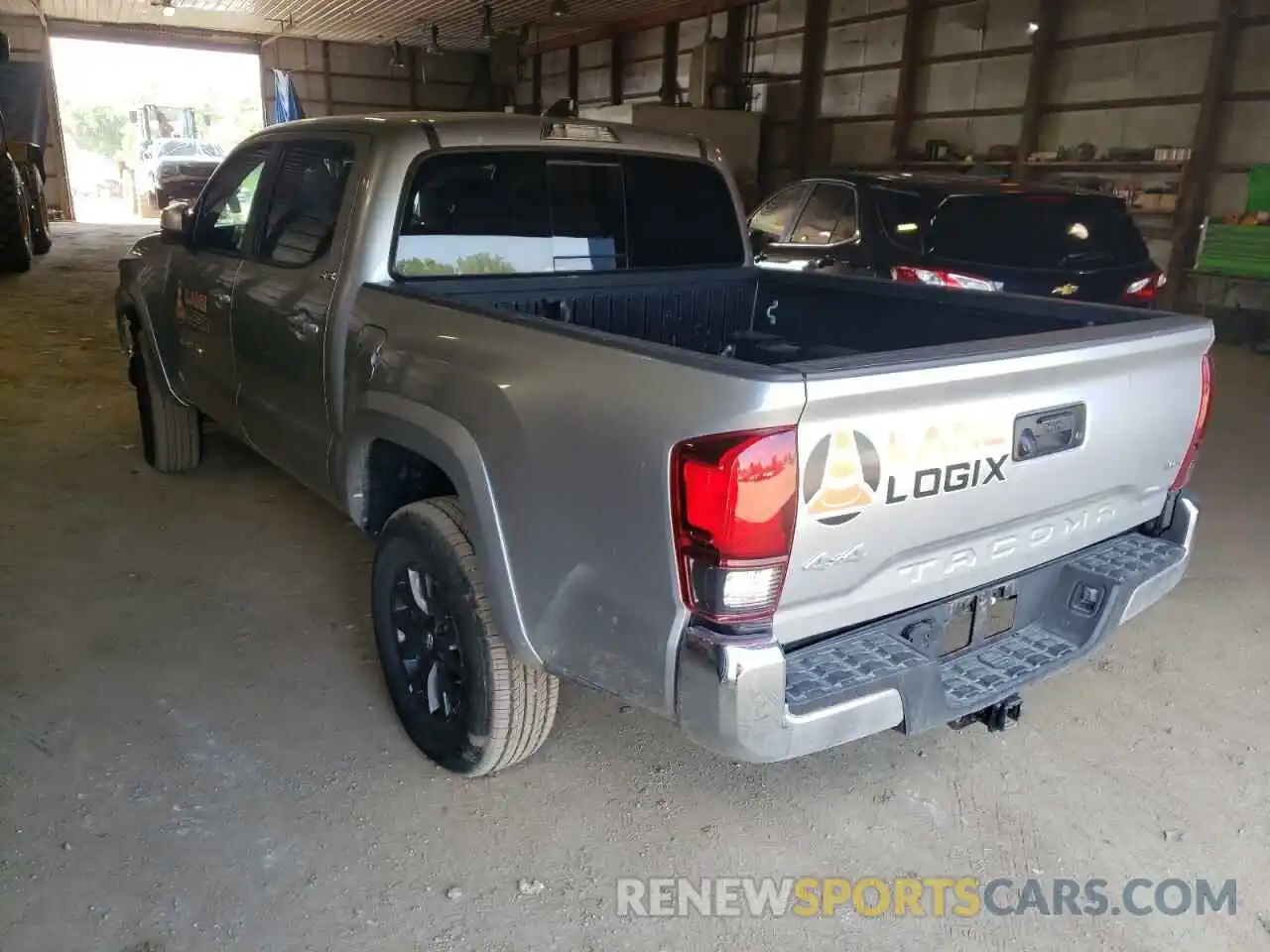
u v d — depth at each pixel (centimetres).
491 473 221
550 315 316
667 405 180
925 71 1336
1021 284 590
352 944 206
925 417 190
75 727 277
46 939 204
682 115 1502
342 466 287
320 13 1939
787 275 360
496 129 294
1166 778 271
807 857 237
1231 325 984
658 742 281
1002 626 241
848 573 189
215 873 224
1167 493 262
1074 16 1144
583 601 205
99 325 877
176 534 414
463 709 247
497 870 229
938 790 263
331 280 285
